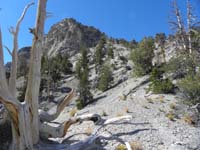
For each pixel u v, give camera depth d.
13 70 12.59
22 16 12.87
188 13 30.89
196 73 22.53
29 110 12.23
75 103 35.59
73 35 98.56
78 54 82.81
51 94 47.94
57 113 14.38
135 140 13.76
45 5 12.92
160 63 38.41
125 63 53.78
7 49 12.58
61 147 12.31
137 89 30.16
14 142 11.92
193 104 19.31
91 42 97.75
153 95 23.98
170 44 42.91
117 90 35.66
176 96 22.03
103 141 13.23
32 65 12.48
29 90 12.36
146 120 16.95
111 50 62.94
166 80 25.81
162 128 15.59
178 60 27.77
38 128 12.70
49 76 50.25
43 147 12.41
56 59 64.94
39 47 12.58
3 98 11.49
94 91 42.28
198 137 14.41
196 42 29.81
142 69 36.25
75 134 14.88
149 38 38.56
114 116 18.38
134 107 20.22
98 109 21.20
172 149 12.84
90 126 16.11
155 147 13.08
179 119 17.36
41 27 12.72
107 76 41.59
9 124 13.38
